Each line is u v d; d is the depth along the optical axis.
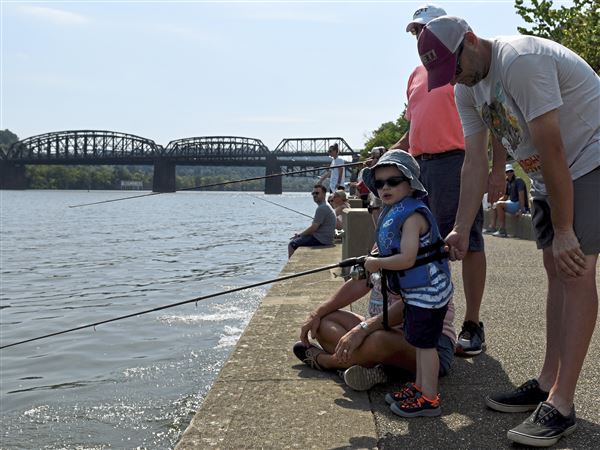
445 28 3.17
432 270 3.51
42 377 7.52
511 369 4.20
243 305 11.15
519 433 3.04
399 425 3.34
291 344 4.89
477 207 3.81
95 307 13.23
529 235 14.67
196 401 6.23
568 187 3.04
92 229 47.53
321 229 12.98
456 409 3.54
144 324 9.96
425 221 3.53
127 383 6.97
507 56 3.08
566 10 16.44
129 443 5.24
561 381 3.14
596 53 14.54
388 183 3.55
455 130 4.56
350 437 3.19
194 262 22.52
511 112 3.19
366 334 3.82
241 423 3.38
